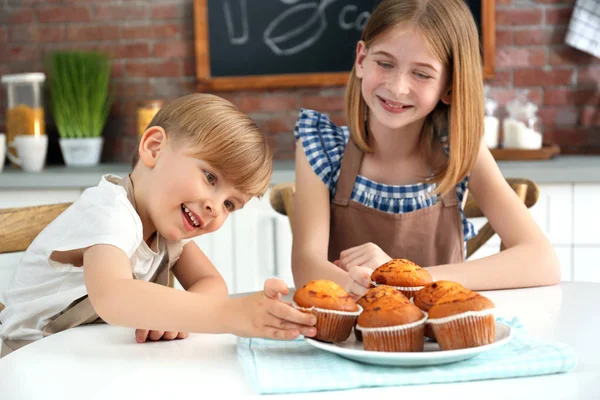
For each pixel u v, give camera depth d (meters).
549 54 2.86
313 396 0.68
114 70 3.00
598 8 2.76
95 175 2.54
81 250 0.99
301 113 1.58
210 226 1.05
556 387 0.70
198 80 2.94
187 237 1.07
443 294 0.80
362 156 1.52
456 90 1.36
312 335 0.80
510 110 2.70
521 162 2.57
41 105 2.75
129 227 0.99
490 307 0.76
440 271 1.21
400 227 1.47
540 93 2.88
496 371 0.72
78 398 0.70
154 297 0.87
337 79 2.90
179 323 0.86
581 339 0.87
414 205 1.49
